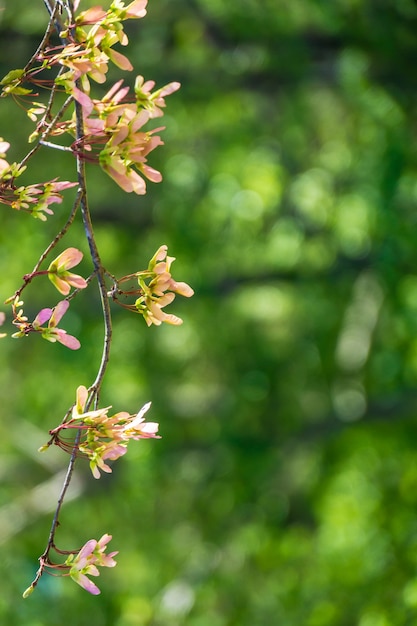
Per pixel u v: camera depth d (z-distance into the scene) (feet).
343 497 33.32
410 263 32.53
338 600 30.42
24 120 33.04
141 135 9.01
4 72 27.17
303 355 39.50
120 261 39.68
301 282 38.45
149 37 31.14
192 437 38.65
